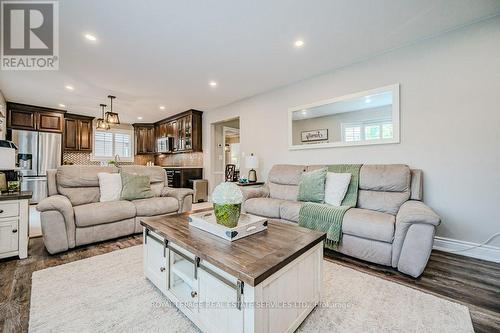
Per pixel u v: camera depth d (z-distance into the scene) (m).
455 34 2.36
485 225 2.23
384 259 2.04
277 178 3.53
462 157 2.34
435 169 2.48
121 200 3.03
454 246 2.38
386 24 2.26
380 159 2.88
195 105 5.20
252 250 1.27
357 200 2.67
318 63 3.10
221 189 1.60
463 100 2.33
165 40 2.51
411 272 1.85
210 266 1.25
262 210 3.04
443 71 2.43
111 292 1.64
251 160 4.05
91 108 5.35
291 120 3.84
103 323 1.32
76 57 2.88
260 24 2.25
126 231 2.82
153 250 1.72
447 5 2.00
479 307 1.48
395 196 2.44
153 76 3.50
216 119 5.43
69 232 2.38
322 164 3.35
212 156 5.70
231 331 1.11
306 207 2.58
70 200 2.76
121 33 2.37
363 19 2.18
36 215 4.07
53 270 1.97
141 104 5.08
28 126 5.02
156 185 3.66
